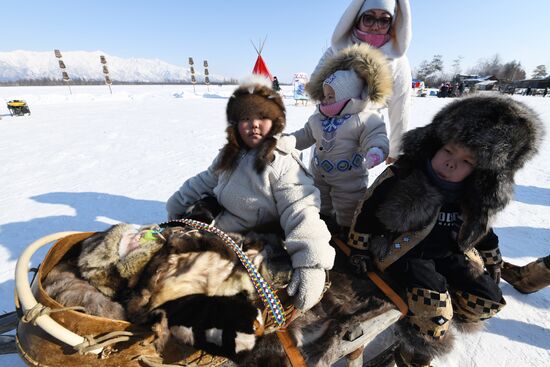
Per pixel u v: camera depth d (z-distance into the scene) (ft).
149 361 3.07
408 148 4.91
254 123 4.31
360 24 7.23
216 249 3.71
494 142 3.89
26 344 3.02
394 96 7.16
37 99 51.85
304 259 3.84
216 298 3.37
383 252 4.89
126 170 14.87
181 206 5.65
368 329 4.25
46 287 3.21
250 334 3.37
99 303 3.12
